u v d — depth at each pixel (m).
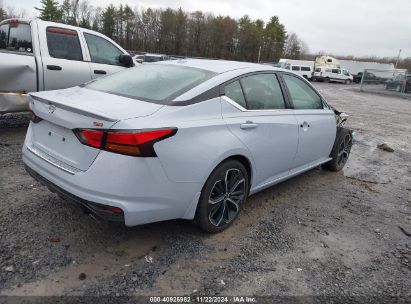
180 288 2.78
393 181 5.86
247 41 85.38
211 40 81.94
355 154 7.46
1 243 3.12
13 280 2.69
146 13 78.56
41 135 3.28
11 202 3.87
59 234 3.33
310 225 3.97
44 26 6.25
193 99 3.17
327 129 5.09
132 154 2.68
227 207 3.62
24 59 5.89
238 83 3.65
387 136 9.96
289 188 5.02
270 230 3.77
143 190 2.78
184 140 2.96
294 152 4.38
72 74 6.45
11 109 5.89
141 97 3.23
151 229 3.54
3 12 57.66
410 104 21.95
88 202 2.75
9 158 5.21
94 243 3.24
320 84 40.59
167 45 80.19
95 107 2.88
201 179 3.12
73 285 2.71
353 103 19.83
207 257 3.19
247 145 3.54
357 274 3.15
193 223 3.45
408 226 4.20
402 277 3.16
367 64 57.16
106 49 7.12
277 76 4.26
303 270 3.13
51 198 4.01
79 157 2.86
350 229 3.98
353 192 5.12
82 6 74.25
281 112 4.12
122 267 2.96
